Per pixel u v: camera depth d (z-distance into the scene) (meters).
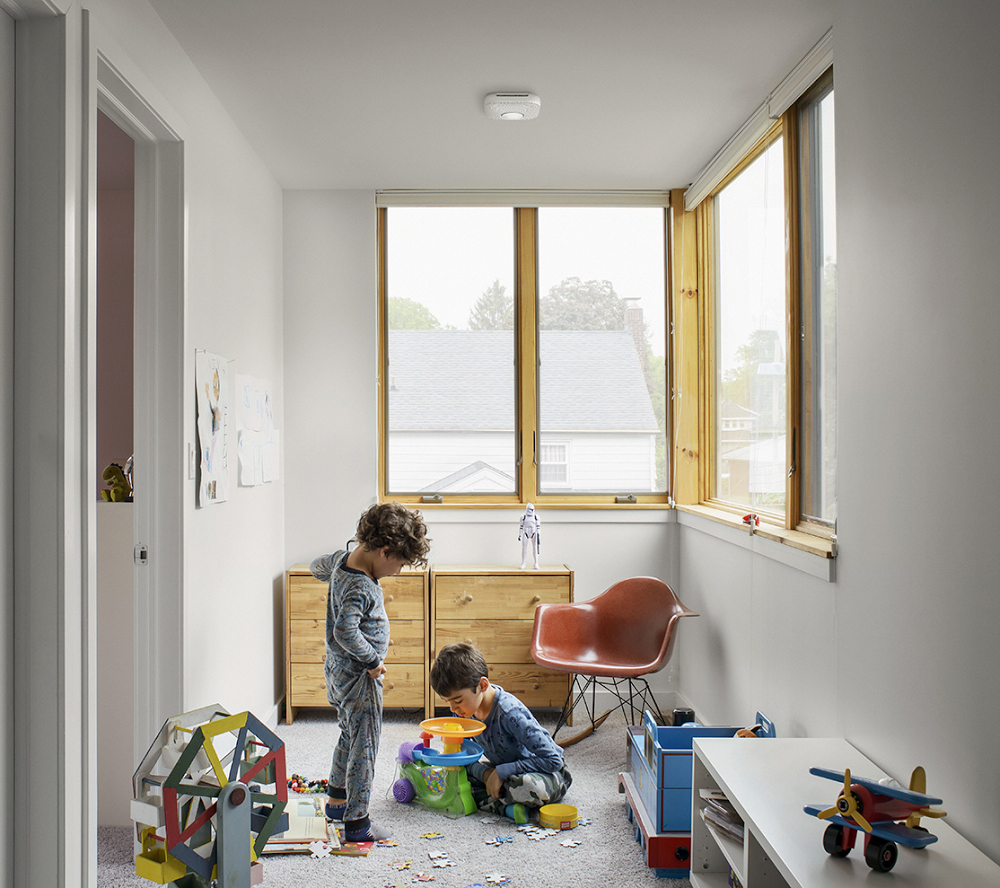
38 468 1.72
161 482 2.39
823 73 2.54
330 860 2.39
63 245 1.72
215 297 2.79
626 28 2.40
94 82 1.83
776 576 2.70
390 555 2.50
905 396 1.86
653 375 4.06
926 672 1.78
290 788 2.89
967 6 1.61
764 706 2.82
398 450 4.07
